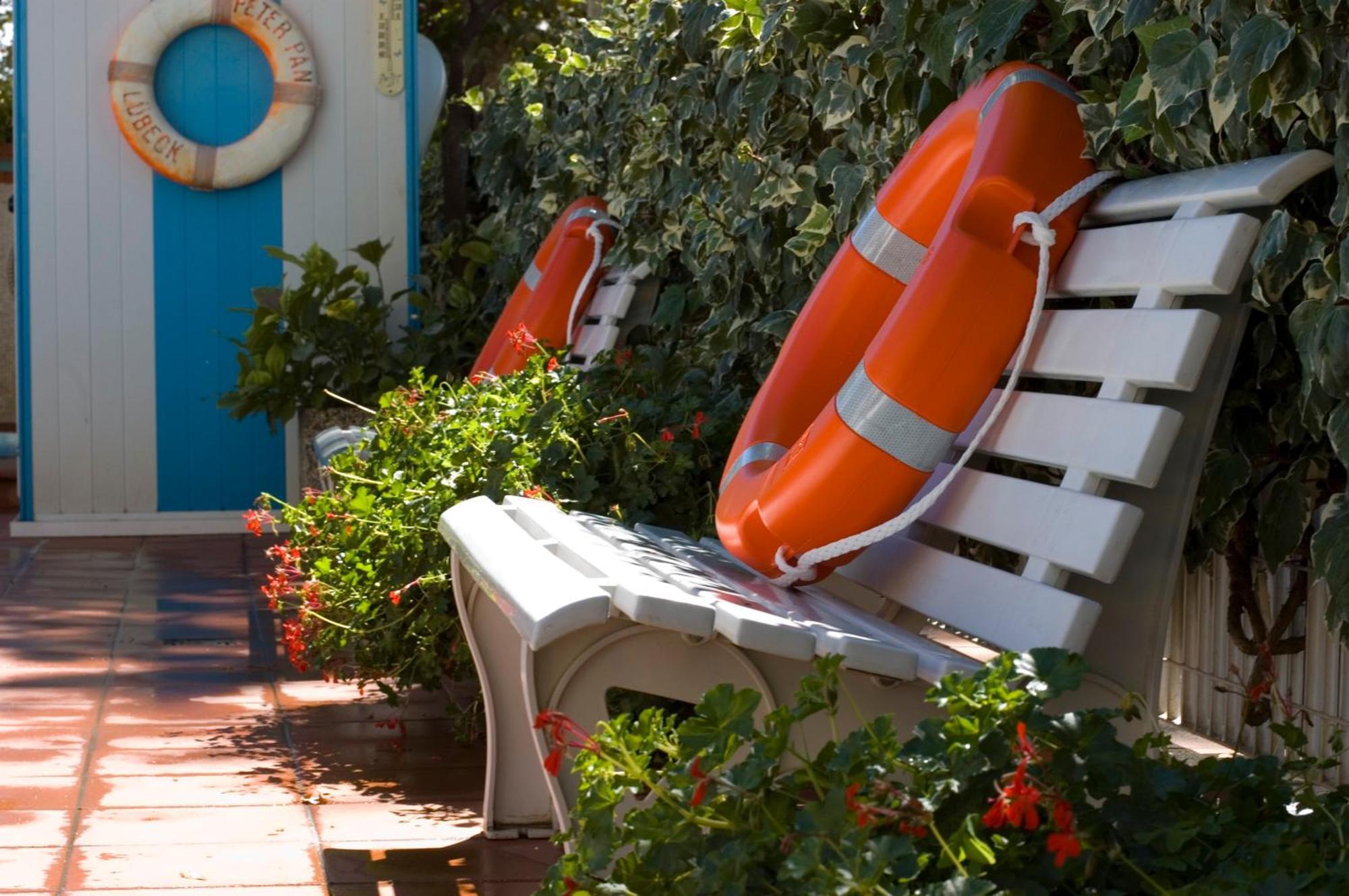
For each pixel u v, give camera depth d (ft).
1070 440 6.66
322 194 25.71
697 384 13.88
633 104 16.72
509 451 11.30
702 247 14.06
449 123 30.14
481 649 8.99
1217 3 6.61
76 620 16.87
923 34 9.17
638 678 6.80
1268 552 7.35
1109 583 6.31
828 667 5.13
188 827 9.34
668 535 10.09
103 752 11.22
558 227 18.42
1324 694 7.74
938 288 7.06
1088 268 7.09
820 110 11.06
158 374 25.34
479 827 9.38
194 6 24.90
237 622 16.85
